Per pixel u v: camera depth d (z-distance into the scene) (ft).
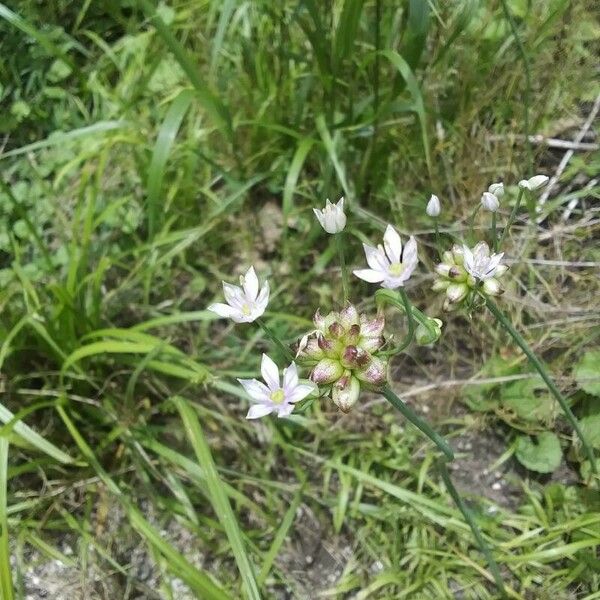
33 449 0.91
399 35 1.06
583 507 0.87
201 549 0.90
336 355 0.53
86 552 0.89
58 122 1.17
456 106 1.07
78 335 0.95
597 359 0.89
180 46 0.88
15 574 0.89
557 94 1.08
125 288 1.01
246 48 1.05
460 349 0.99
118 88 1.17
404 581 0.86
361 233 1.01
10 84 1.20
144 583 0.88
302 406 0.54
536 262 0.98
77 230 1.04
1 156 0.95
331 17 1.02
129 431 0.91
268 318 1.01
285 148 1.10
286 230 1.00
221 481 0.82
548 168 1.08
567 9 1.06
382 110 0.96
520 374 0.92
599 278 0.97
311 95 1.08
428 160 0.93
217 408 0.97
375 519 0.90
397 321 0.99
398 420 0.95
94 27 1.27
